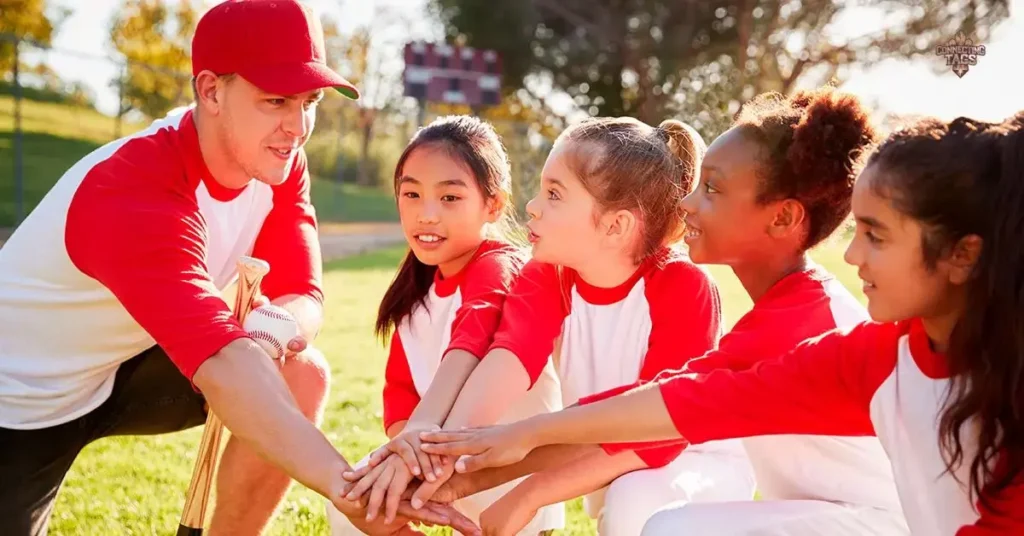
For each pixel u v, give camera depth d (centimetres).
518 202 2222
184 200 258
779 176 226
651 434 214
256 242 301
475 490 244
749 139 229
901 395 188
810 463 229
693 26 2780
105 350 267
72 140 2152
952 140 171
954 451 178
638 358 266
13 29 2544
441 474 235
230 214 281
